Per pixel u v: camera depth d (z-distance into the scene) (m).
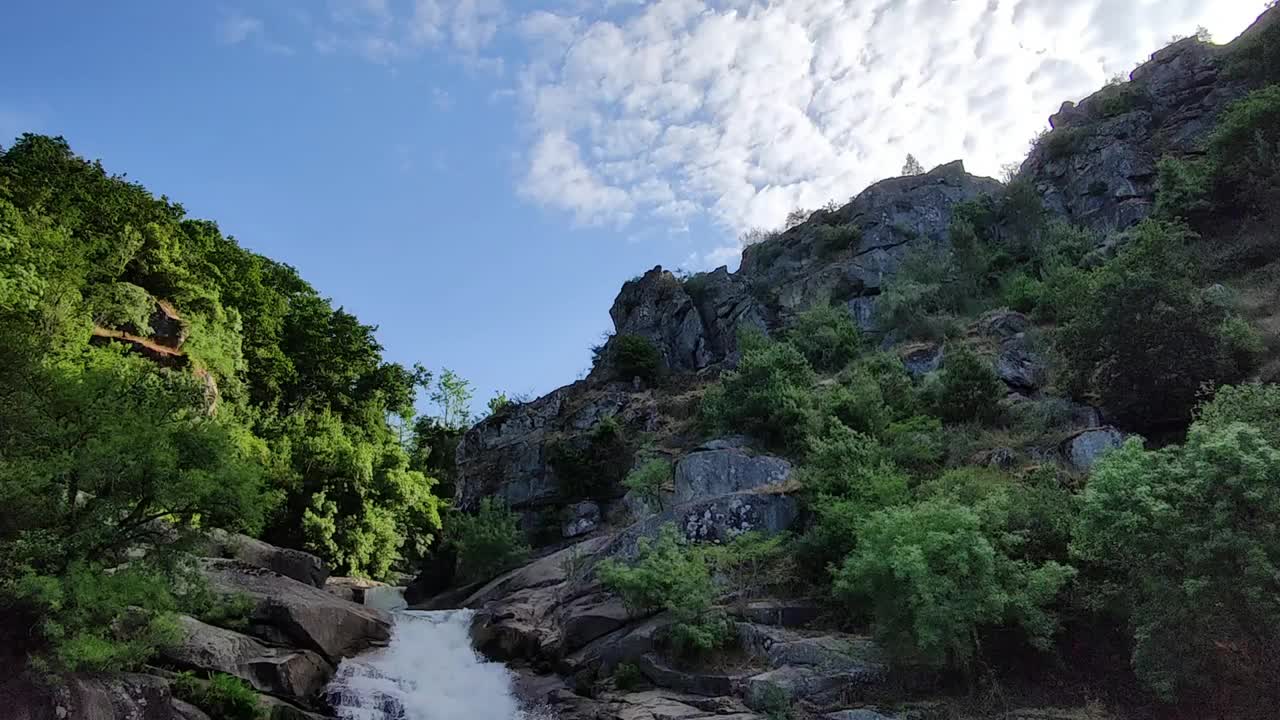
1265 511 11.81
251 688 17.20
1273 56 40.75
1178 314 21.33
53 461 13.70
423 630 25.30
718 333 50.50
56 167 35.16
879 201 53.91
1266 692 12.27
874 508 19.11
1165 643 12.66
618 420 39.62
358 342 48.31
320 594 23.47
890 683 15.82
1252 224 30.58
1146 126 44.31
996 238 44.88
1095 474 14.15
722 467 25.78
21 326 15.70
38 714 12.55
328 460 34.16
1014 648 15.83
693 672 17.86
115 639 14.70
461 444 48.03
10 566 12.99
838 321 40.00
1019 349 30.17
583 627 21.27
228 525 16.64
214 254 43.50
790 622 18.81
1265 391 15.73
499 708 19.83
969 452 22.97
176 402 16.80
